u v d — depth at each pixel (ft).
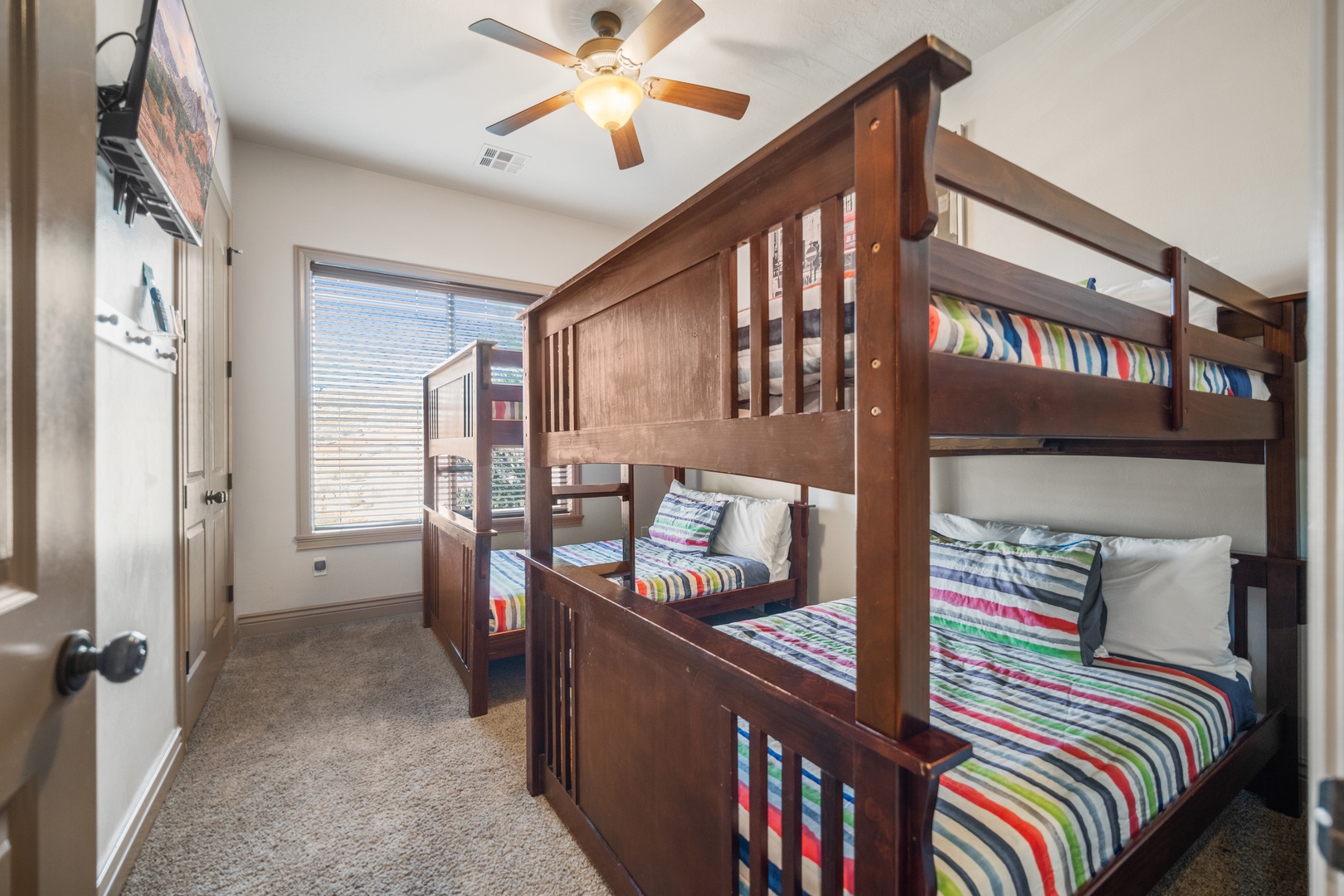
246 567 10.03
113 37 3.70
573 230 13.19
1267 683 5.45
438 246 11.67
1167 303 4.99
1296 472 5.36
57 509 1.82
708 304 3.35
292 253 10.36
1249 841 4.86
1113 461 6.57
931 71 2.06
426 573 10.92
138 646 2.00
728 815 3.20
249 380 9.99
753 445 2.98
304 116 9.23
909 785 2.18
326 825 5.17
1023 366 2.77
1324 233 1.17
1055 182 7.07
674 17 5.91
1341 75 1.15
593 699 4.74
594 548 11.47
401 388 11.62
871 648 2.24
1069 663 5.24
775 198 2.83
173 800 5.48
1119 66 6.52
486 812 5.39
